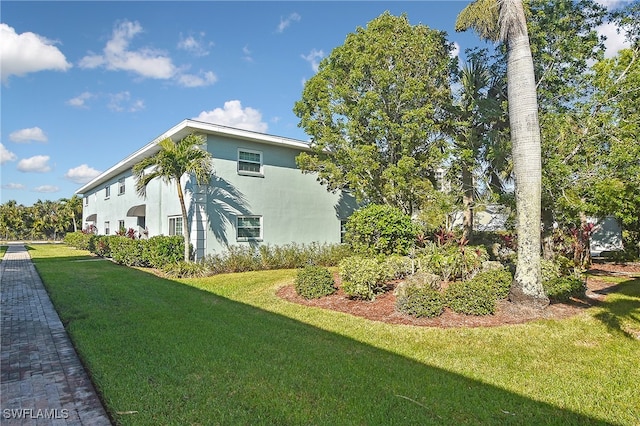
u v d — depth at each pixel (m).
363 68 12.71
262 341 5.57
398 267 9.41
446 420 3.37
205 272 12.57
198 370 4.45
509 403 3.72
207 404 3.61
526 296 7.14
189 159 12.77
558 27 11.94
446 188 13.78
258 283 10.95
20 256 20.92
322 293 8.62
